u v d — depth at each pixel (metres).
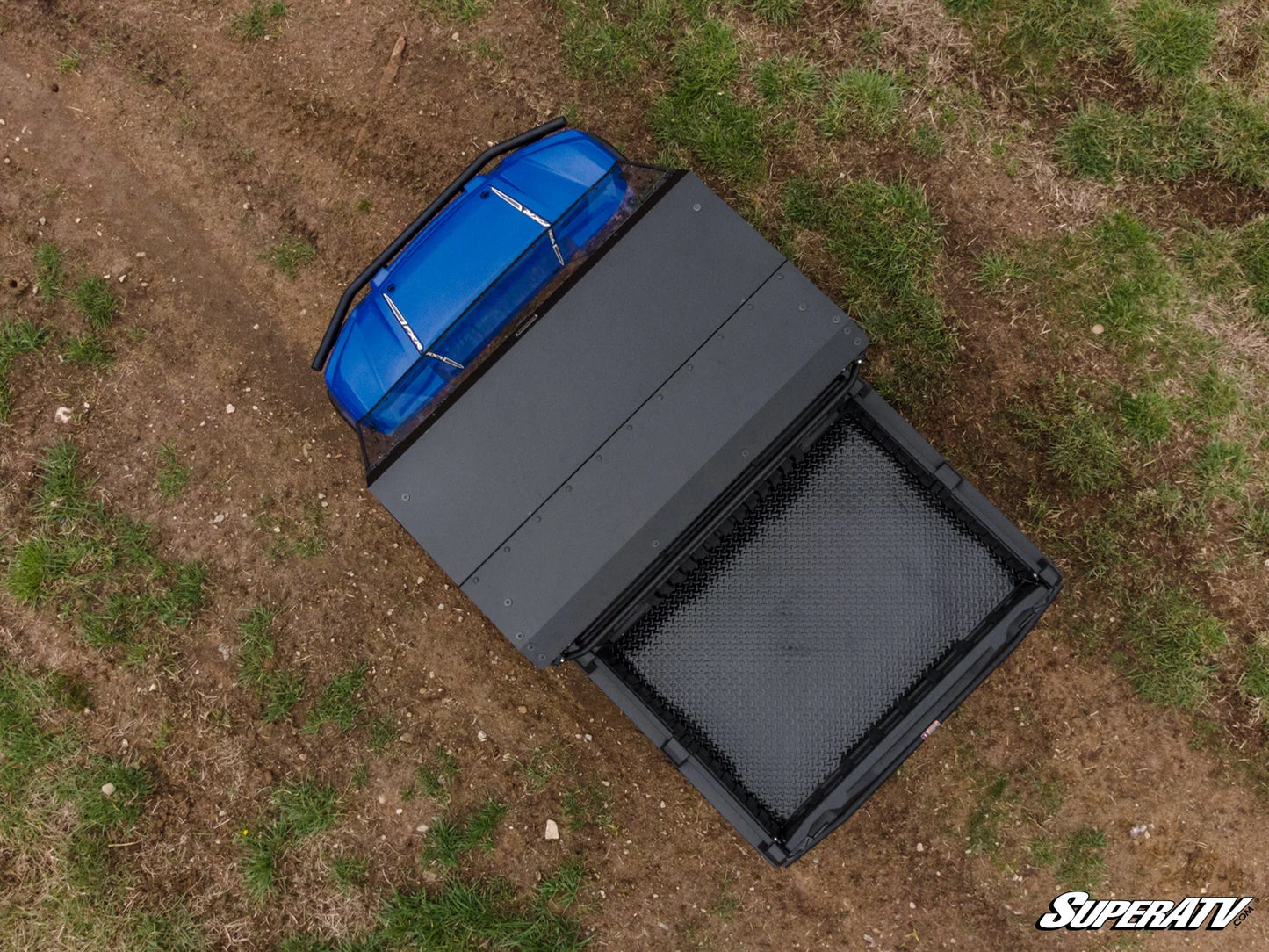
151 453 5.55
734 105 5.43
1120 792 5.28
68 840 5.48
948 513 3.94
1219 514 5.29
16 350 5.54
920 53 5.42
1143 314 5.31
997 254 5.39
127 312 5.54
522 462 3.83
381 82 5.51
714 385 3.81
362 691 5.49
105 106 5.57
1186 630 5.25
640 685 3.95
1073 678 5.32
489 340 4.16
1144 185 5.38
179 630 5.50
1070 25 5.36
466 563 3.81
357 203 5.51
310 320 5.50
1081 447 5.30
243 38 5.52
